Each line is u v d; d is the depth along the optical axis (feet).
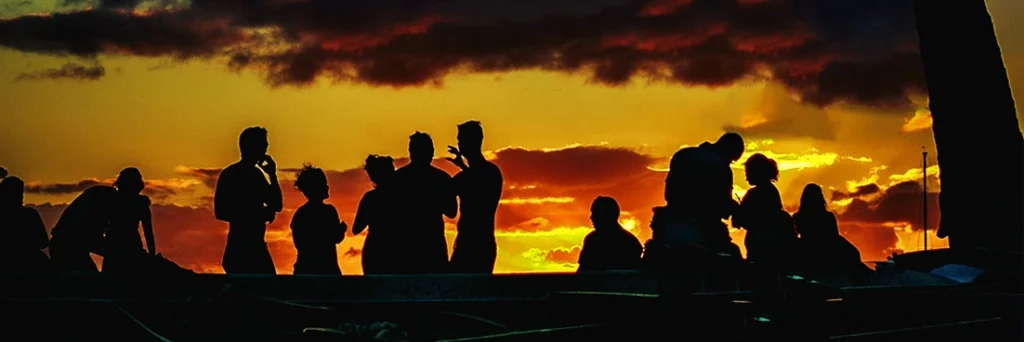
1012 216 53.57
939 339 40.45
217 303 41.55
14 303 42.19
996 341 40.75
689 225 44.78
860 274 45.01
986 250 46.26
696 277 42.80
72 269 46.55
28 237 46.96
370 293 43.14
